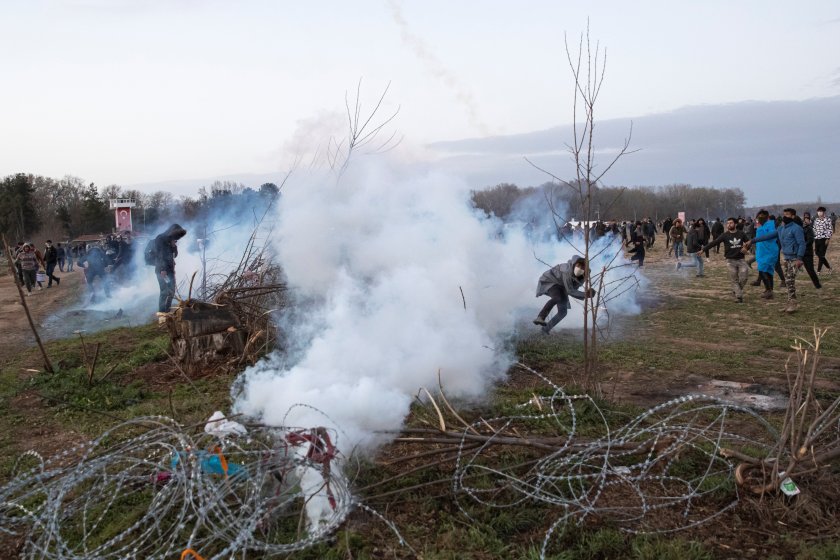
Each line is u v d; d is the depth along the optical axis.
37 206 84.19
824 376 7.21
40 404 6.91
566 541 3.78
